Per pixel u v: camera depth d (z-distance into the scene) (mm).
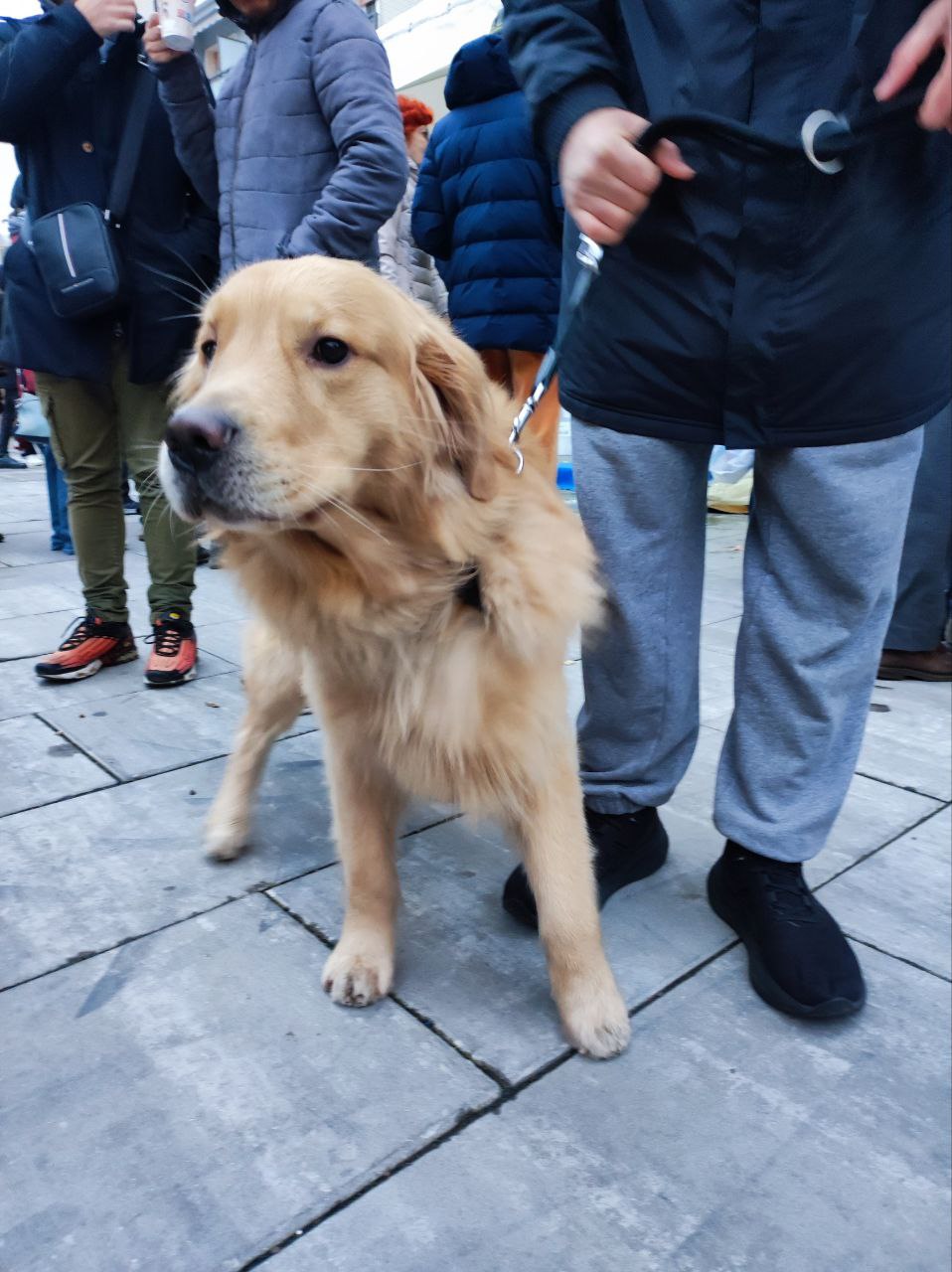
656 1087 1441
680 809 2396
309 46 2529
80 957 1739
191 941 1796
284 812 2355
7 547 5840
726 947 1811
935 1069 1485
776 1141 1339
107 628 3385
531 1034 1560
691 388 1570
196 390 1646
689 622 1835
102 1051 1496
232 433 1316
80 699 3107
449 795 1635
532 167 3887
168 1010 1599
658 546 1736
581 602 1544
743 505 6566
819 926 1688
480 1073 1466
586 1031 1500
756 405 1524
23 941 1783
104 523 3283
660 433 1622
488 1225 1195
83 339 2955
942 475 3186
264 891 1980
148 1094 1407
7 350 2971
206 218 3102
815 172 1347
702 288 1483
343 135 2518
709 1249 1170
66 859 2090
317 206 2564
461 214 4117
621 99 1507
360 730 1637
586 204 1426
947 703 3201
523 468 1591
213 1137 1330
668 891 2004
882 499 1535
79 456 3166
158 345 2971
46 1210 1211
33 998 1620
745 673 1750
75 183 2889
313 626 1595
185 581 3283
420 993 1664
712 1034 1566
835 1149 1326
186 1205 1219
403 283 5074
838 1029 1580
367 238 2619
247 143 2658
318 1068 1469
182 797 2395
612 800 1962
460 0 8000
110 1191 1240
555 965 1550
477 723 1502
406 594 1482
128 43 2938
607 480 1701
